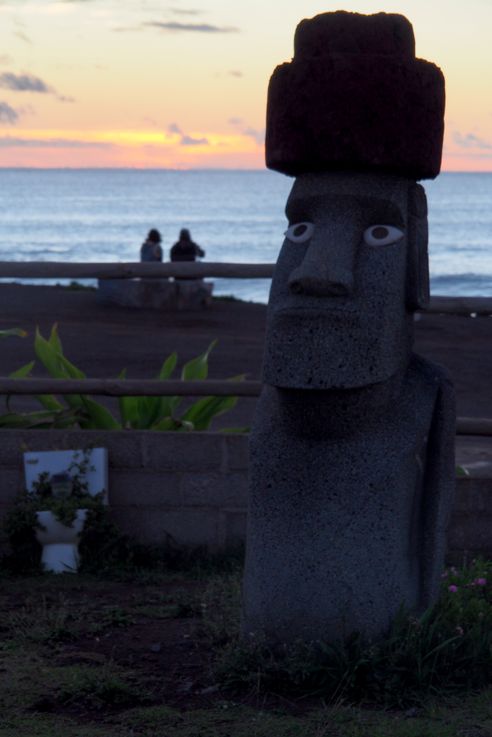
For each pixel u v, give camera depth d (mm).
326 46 4969
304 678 4781
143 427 8258
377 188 5023
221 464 7246
